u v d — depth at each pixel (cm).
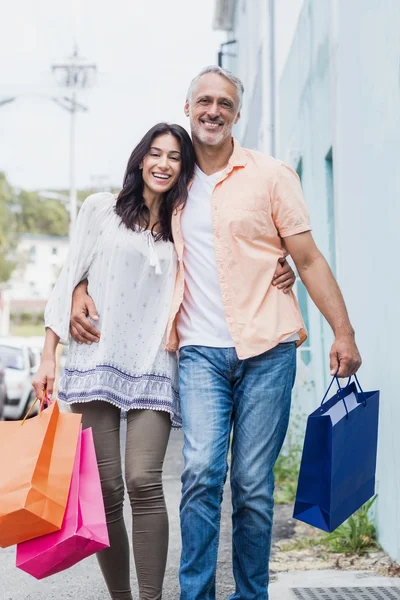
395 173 484
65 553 321
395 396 491
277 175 382
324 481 354
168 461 1049
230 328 373
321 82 770
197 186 389
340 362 376
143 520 376
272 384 375
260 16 1211
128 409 385
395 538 499
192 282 385
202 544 364
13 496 317
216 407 373
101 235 394
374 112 536
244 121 1689
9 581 508
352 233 612
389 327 503
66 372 395
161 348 389
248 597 378
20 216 10325
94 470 343
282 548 568
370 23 546
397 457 491
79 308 391
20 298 10206
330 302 381
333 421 352
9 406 1680
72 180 5009
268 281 380
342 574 494
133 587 476
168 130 386
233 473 377
